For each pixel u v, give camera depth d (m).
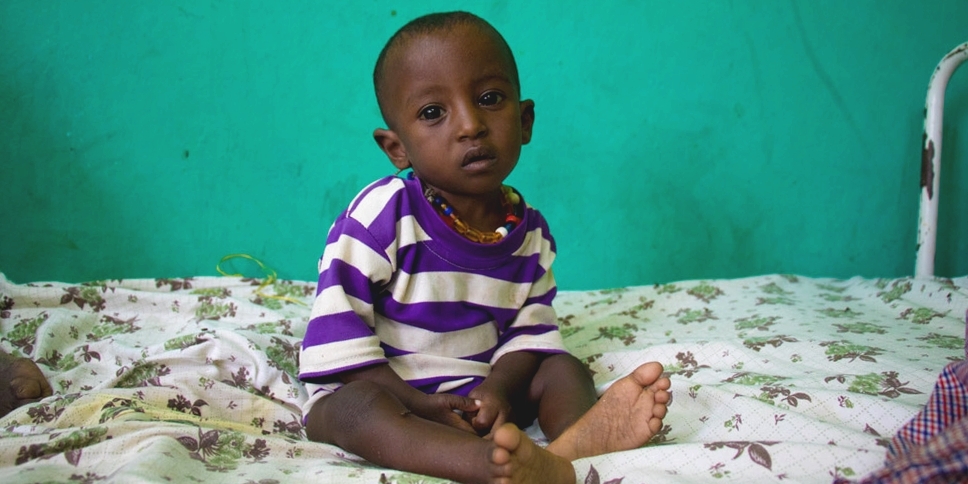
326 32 2.22
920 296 1.96
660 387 1.15
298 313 2.00
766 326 1.84
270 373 1.54
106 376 1.61
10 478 1.00
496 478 1.00
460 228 1.40
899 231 2.39
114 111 2.21
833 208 2.37
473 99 1.32
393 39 1.39
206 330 1.64
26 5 2.15
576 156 2.30
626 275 2.38
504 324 1.47
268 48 2.21
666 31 2.26
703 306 2.07
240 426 1.39
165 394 1.41
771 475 1.05
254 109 2.24
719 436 1.23
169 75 2.21
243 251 2.30
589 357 1.68
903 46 2.31
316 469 1.10
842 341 1.59
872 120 2.34
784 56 2.29
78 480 1.02
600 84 2.27
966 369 0.96
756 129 2.32
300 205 2.29
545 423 1.33
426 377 1.39
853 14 2.29
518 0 2.23
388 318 1.40
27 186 2.22
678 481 1.04
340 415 1.21
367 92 2.25
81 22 2.17
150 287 2.07
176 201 2.27
